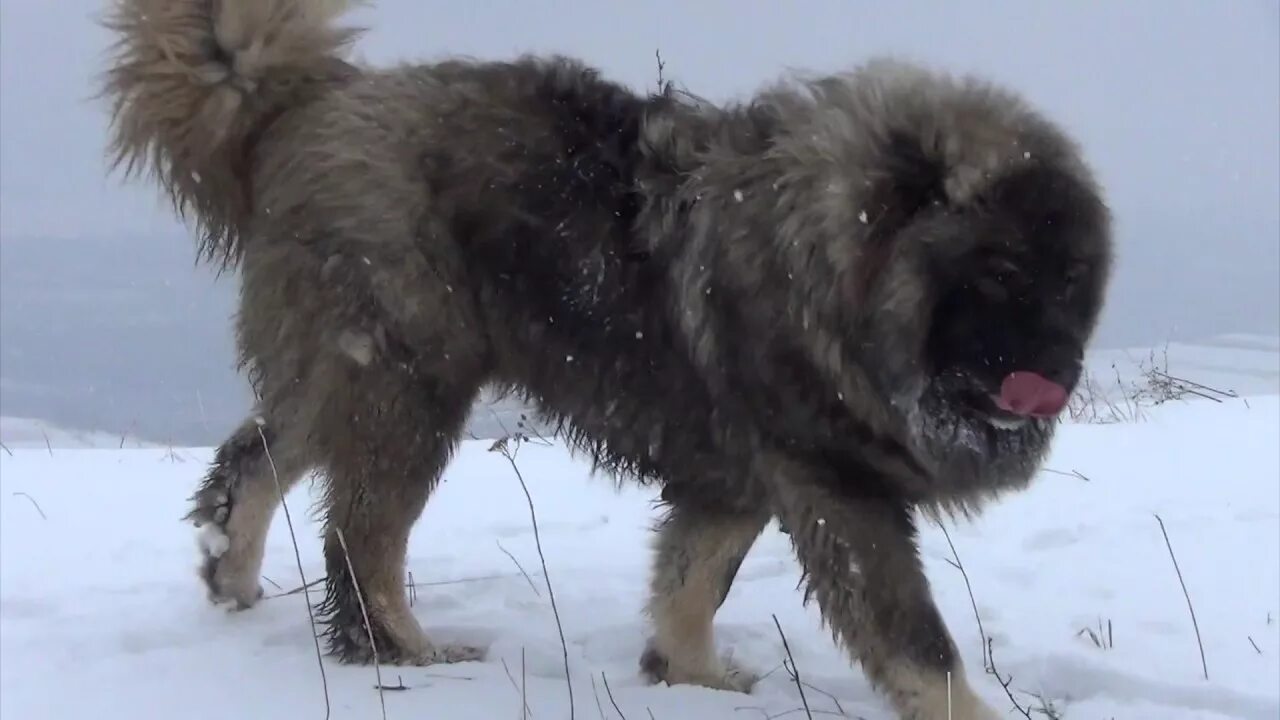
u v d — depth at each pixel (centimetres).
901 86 352
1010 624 426
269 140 410
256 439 451
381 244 384
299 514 602
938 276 332
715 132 375
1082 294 346
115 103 416
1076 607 443
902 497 362
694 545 398
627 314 380
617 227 379
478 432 661
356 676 375
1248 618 423
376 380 394
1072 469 663
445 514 612
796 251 340
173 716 334
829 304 338
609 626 435
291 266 397
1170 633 413
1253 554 492
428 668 386
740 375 358
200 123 407
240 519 451
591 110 396
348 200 387
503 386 424
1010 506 588
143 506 629
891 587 347
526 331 398
